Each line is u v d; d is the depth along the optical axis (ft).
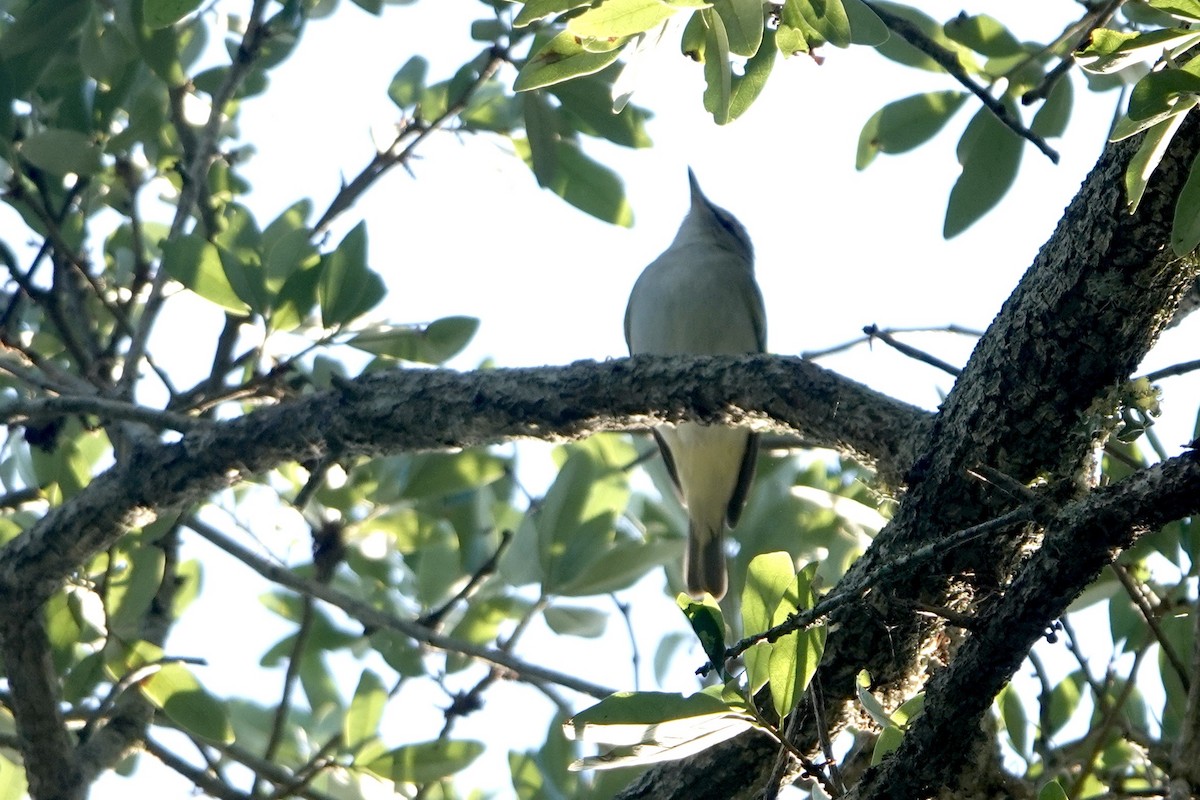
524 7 12.73
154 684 26.09
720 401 21.53
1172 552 23.91
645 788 20.47
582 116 26.66
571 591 28.48
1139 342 17.42
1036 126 23.36
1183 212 13.20
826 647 18.85
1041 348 17.53
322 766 26.61
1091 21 21.71
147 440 24.98
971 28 24.02
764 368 21.39
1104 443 18.17
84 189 31.55
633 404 22.16
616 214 27.43
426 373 23.82
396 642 30.17
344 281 25.67
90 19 28.27
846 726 19.66
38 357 27.89
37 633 24.54
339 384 23.62
